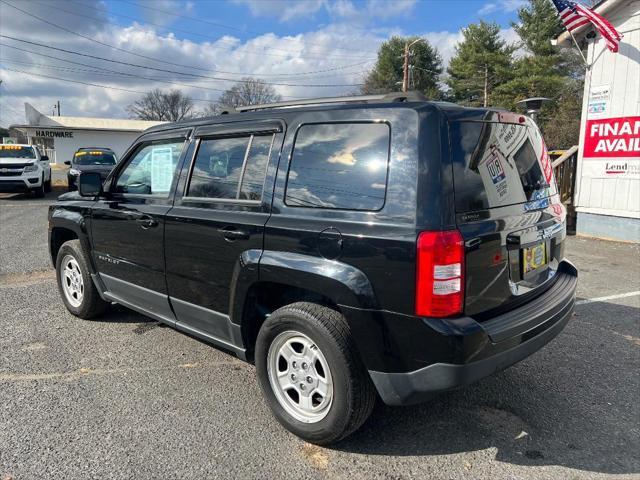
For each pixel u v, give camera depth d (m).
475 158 2.72
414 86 50.53
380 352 2.62
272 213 3.10
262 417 3.30
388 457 2.88
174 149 3.92
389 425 3.21
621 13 8.98
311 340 2.86
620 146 9.16
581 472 2.74
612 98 9.20
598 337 4.66
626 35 8.95
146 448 2.95
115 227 4.33
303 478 2.70
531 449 2.96
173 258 3.74
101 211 4.48
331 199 2.85
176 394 3.60
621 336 4.68
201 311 3.61
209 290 3.49
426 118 2.61
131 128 43.25
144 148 4.24
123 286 4.38
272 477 2.71
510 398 3.56
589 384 3.76
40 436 3.06
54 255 5.32
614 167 9.27
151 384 3.74
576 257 8.06
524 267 2.98
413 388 2.60
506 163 3.00
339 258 2.72
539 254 3.16
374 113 2.79
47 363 4.08
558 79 38.25
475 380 2.55
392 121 2.71
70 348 4.39
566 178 10.45
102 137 40.75
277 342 3.09
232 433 3.11
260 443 3.01
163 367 4.03
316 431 2.91
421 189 2.53
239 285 3.20
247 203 3.25
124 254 4.27
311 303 2.94
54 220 5.12
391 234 2.55
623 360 4.17
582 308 5.48
